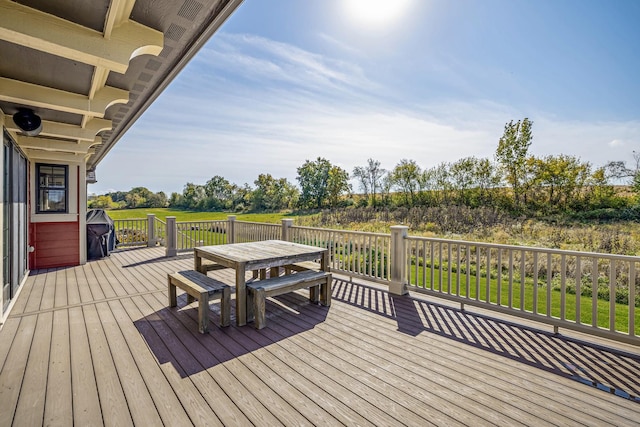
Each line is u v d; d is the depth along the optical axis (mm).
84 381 2215
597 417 1840
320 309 3789
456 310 3736
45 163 6113
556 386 2176
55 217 6211
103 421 1798
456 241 3775
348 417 1843
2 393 2064
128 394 2062
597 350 2717
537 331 3113
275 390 2119
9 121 3389
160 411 1890
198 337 2977
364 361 2531
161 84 3365
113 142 6809
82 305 3904
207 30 2258
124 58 1993
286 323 3350
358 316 3555
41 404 1949
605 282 5863
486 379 2266
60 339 2912
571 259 7203
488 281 3498
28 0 1604
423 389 2139
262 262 3463
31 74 2410
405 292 4328
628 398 2033
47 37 1717
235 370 2381
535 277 3180
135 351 2684
